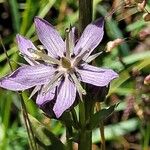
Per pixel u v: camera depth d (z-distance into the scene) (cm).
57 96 11
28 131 13
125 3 14
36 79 11
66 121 12
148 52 21
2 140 18
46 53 12
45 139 14
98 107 14
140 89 18
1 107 19
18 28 23
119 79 17
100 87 12
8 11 27
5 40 24
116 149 21
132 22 23
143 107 17
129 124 21
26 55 12
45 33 12
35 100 12
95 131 20
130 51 23
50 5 22
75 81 11
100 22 12
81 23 12
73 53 12
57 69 12
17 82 11
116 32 23
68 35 12
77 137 13
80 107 12
